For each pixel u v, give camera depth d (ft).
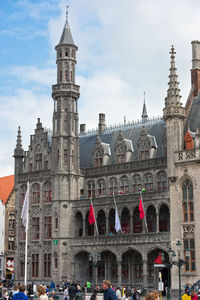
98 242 218.18
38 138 251.60
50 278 230.27
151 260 209.46
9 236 299.58
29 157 254.88
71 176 234.58
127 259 217.97
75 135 240.53
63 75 243.19
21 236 249.34
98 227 232.73
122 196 216.33
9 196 302.86
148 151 223.92
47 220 238.27
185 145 196.95
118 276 209.05
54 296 152.46
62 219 230.27
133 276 214.69
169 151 198.18
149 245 200.95
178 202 193.06
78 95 244.01
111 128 258.57
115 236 212.64
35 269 238.68
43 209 240.53
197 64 222.48
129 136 241.96
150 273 208.95
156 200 204.13
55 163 237.25
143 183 221.25
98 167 237.66
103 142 251.39
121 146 233.35
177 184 194.39
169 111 199.41
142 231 215.72
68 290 162.61
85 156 252.83
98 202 224.33
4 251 293.84
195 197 187.73
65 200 232.12
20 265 247.09
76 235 230.48
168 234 195.52
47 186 241.55
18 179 255.09
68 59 244.42
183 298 90.07
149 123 240.32
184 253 188.55
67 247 228.84
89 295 181.88
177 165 195.00
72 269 225.76
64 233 229.45
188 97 216.13
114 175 231.71
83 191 240.53
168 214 210.59
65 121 240.12
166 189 204.23
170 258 190.19
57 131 239.30
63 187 233.35
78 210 230.27
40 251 237.45
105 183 234.58
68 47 245.86
